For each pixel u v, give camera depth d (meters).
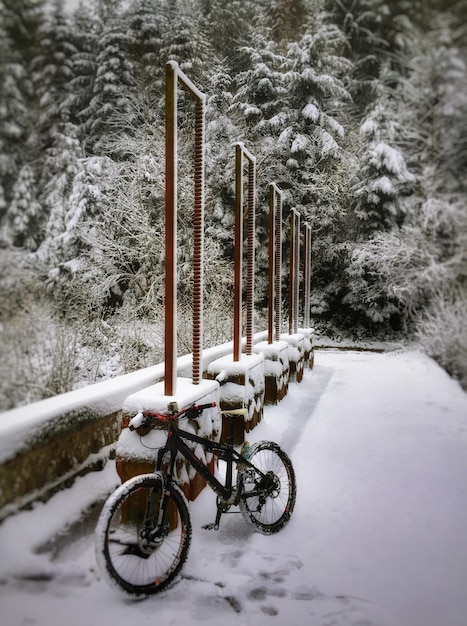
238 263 5.18
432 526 3.04
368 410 6.20
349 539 2.89
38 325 4.61
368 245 5.27
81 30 8.36
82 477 3.14
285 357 7.09
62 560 2.47
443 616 2.15
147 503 2.68
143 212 12.45
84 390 3.49
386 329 13.61
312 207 16.33
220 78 15.50
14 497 2.56
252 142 16.42
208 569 2.55
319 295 17.22
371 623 2.10
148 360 8.83
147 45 12.48
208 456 3.44
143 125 13.34
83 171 10.37
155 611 2.18
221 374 4.48
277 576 2.49
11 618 2.06
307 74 7.14
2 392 3.13
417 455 4.41
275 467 3.96
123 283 12.38
